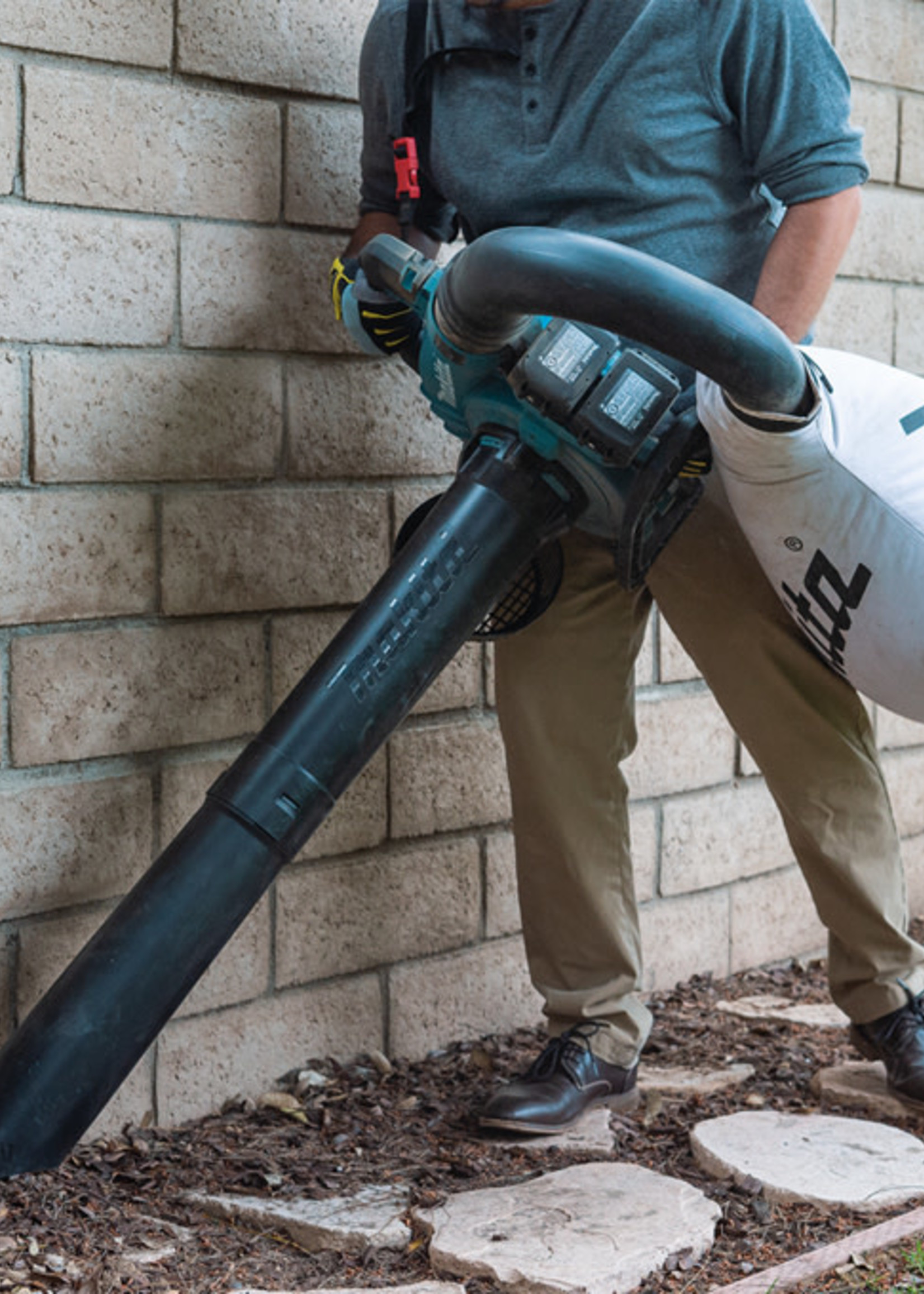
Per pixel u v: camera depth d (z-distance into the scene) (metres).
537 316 2.36
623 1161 2.81
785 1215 2.58
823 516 2.44
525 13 2.68
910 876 4.50
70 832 2.79
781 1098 3.14
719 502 2.75
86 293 2.74
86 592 2.78
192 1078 2.99
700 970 3.96
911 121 4.28
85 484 2.76
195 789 2.97
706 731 3.91
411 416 3.29
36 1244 2.36
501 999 3.55
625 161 2.67
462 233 3.21
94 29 2.72
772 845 4.12
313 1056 3.21
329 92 3.10
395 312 2.61
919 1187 2.64
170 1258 2.39
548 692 2.88
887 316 4.30
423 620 2.46
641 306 2.17
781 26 2.56
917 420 2.44
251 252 2.98
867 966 3.06
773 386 2.23
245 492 3.00
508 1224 2.47
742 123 2.65
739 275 2.77
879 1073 3.20
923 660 2.50
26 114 2.64
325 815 2.44
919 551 2.41
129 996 2.32
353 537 3.20
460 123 2.78
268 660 3.08
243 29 2.94
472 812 3.46
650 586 2.96
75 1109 2.31
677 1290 2.33
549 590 2.81
